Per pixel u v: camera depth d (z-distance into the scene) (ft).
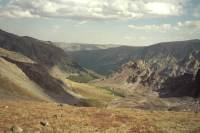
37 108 207.41
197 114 236.84
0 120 153.38
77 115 190.29
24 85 503.61
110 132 150.10
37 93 520.83
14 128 134.31
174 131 166.30
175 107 488.02
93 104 569.64
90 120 175.94
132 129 161.68
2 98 358.43
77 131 144.97
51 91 620.49
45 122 150.92
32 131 136.26
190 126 182.60
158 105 547.49
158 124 181.57
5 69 510.17
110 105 557.74
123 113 215.51
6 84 438.81
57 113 191.11
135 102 572.92
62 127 149.59
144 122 184.44
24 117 166.71
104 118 186.70
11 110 187.62
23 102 247.91
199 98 589.73
